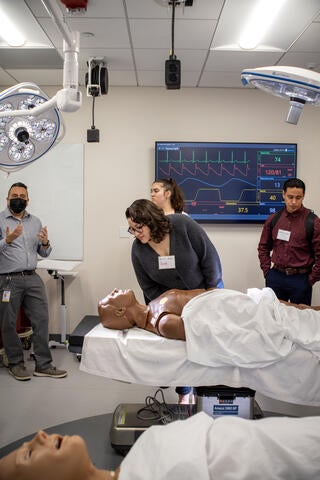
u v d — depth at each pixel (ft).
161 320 6.61
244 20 9.34
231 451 3.93
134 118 14.24
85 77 12.48
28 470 3.77
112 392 10.30
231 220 14.03
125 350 6.52
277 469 3.94
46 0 4.99
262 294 7.11
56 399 9.86
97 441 7.83
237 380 6.38
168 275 7.68
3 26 9.70
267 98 14.20
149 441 4.17
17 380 11.03
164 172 13.94
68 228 14.42
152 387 10.63
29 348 13.56
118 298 7.16
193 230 7.53
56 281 14.53
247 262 14.35
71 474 3.87
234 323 6.50
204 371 6.41
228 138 14.26
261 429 4.21
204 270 7.86
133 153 14.30
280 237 11.34
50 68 12.41
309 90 6.10
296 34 10.05
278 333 6.36
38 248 11.75
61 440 4.11
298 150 14.29
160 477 3.71
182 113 14.24
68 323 14.56
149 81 13.65
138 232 7.34
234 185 13.98
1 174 14.25
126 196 14.37
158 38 10.30
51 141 6.44
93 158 14.32
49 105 5.90
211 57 11.51
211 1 8.48
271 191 14.02
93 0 8.41
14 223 11.46
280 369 6.40
